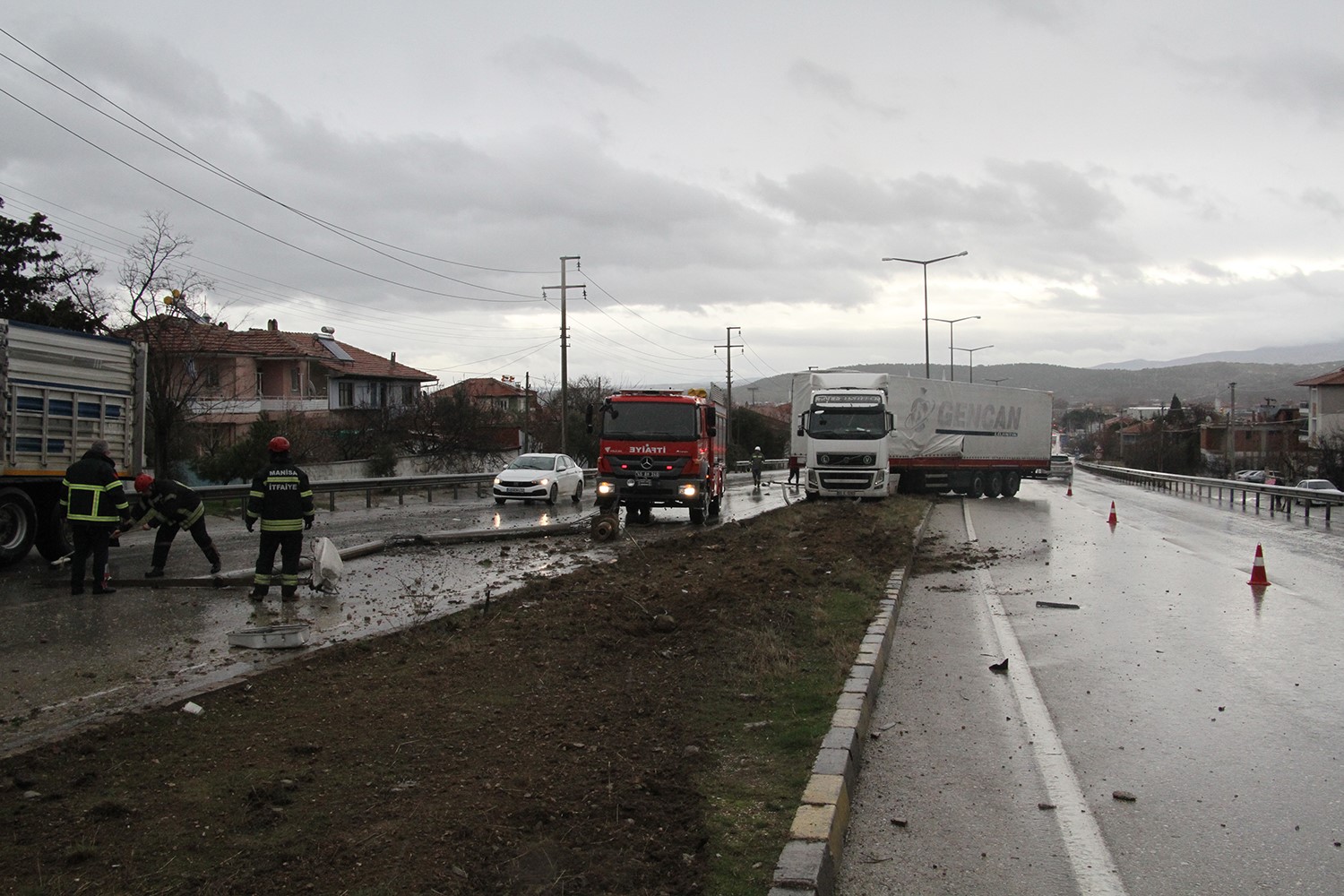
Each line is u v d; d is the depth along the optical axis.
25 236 26.78
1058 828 5.21
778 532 19.61
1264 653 9.46
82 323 27.22
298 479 11.41
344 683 7.46
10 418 13.76
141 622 10.02
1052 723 7.13
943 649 9.68
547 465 30.59
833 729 6.29
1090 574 15.12
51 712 6.53
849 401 30.22
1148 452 88.38
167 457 28.06
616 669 8.12
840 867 4.72
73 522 11.85
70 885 3.93
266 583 11.31
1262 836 5.10
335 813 4.77
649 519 24.45
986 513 29.44
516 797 5.05
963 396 37.09
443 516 25.09
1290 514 28.34
